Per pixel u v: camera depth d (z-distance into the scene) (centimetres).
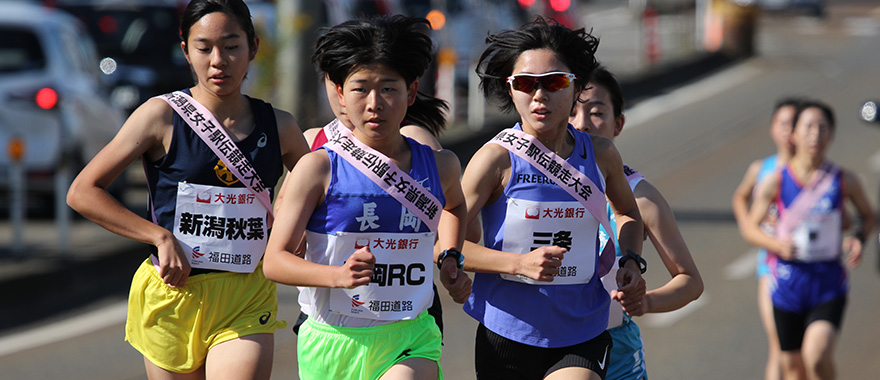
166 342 1407
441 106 1554
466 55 7300
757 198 2370
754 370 2616
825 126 2309
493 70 1345
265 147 1393
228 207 1382
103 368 2483
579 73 1324
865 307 3256
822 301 2269
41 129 3816
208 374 1383
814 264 2275
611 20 15012
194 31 1339
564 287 1346
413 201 1266
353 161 1256
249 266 1400
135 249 3506
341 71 1221
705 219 4412
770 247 2298
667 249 1413
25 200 4106
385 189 1255
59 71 3934
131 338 1447
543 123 1299
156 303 1402
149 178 1402
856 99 7738
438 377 1334
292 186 1249
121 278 3350
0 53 3872
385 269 1272
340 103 1275
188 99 1379
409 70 1223
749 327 2995
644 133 6531
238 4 1352
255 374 1371
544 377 1367
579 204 1332
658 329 2991
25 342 2686
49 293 3078
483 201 1343
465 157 5475
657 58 9625
